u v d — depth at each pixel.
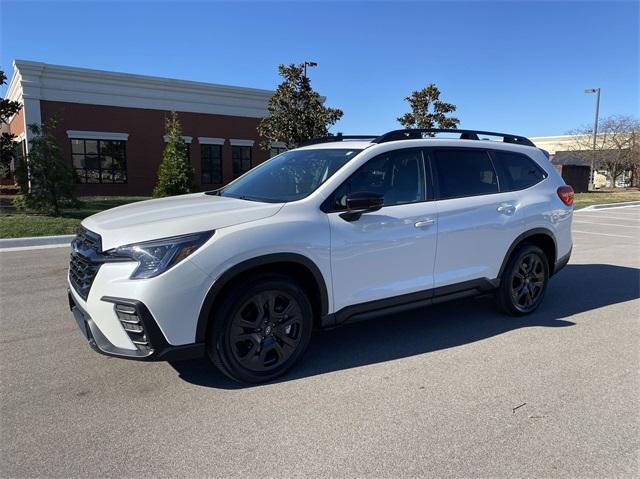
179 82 25.53
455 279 4.62
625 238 11.83
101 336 3.39
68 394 3.51
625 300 6.00
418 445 2.91
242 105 27.97
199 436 2.99
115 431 3.04
